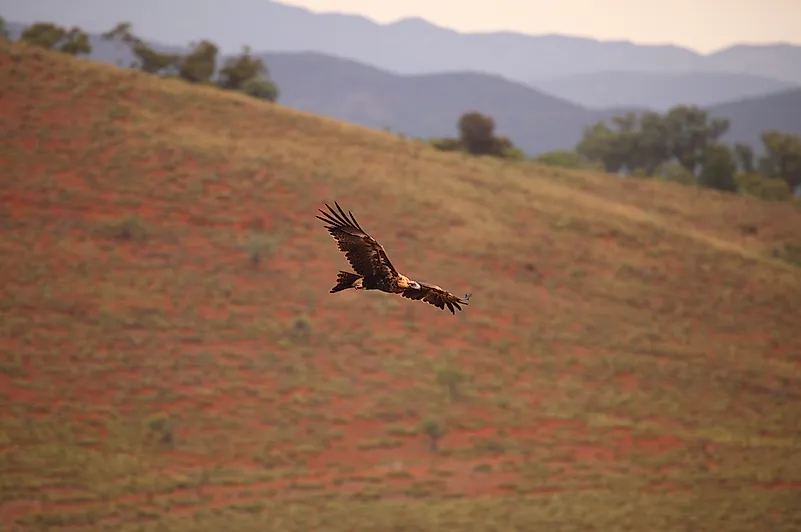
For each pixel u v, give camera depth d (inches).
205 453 6604.3
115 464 6259.8
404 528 5733.3
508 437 7352.4
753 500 6609.3
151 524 5561.0
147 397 7145.7
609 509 6240.2
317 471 6555.1
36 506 5639.8
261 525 5615.2
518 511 6092.5
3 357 7298.2
